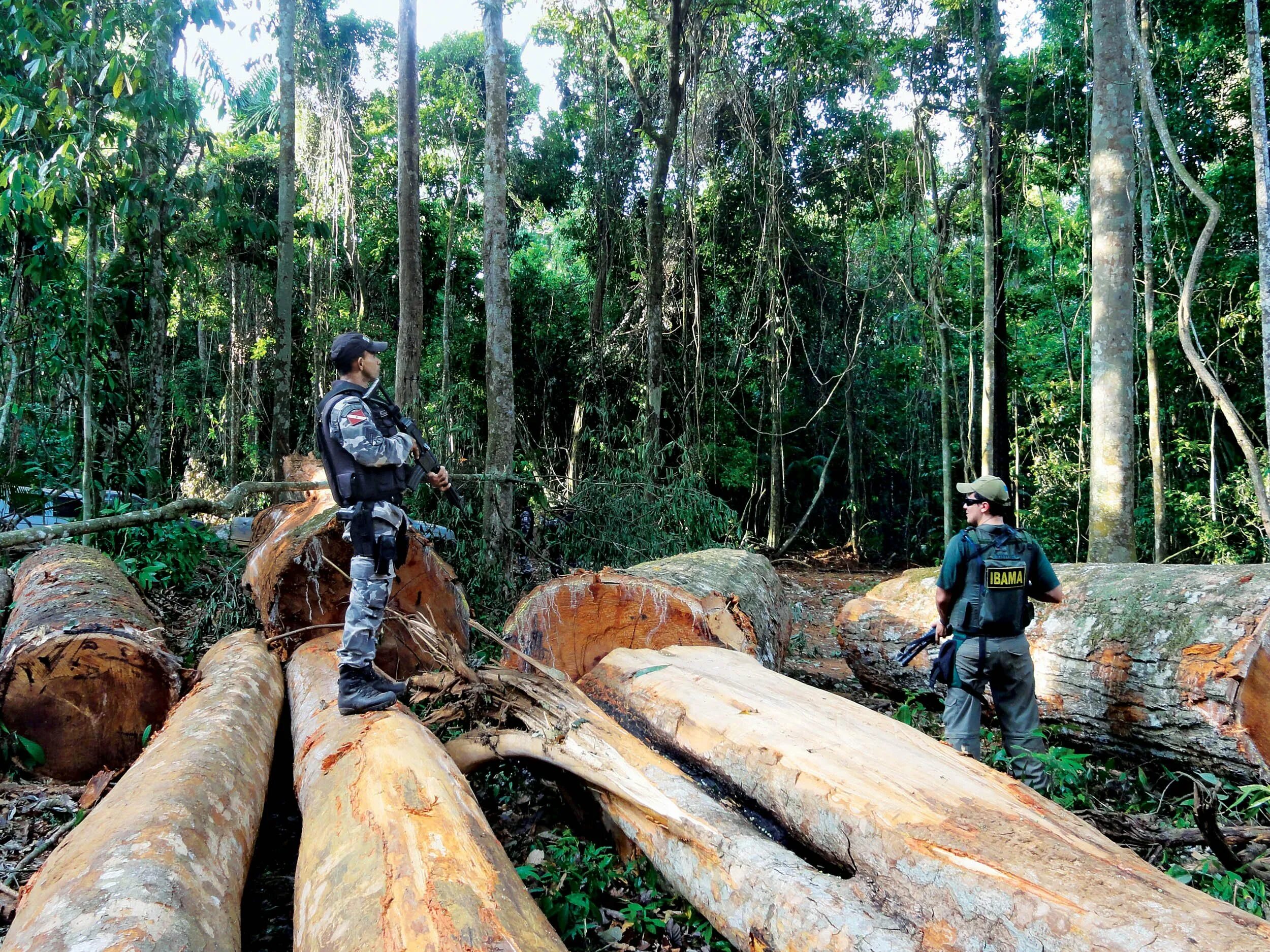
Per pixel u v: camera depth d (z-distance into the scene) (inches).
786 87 623.8
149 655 172.7
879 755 113.0
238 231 456.8
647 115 577.9
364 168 932.6
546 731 144.2
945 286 627.8
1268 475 443.2
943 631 173.6
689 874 112.1
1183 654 172.4
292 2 462.9
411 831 99.8
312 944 87.3
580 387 762.8
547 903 118.1
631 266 772.6
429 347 871.1
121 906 83.9
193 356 1168.2
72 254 374.0
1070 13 521.3
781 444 766.5
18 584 244.8
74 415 374.9
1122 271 283.6
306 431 914.7
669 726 144.4
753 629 197.9
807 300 789.2
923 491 864.9
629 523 340.5
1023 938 78.5
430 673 168.1
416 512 311.6
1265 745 161.3
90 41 299.1
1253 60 241.6
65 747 169.2
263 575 203.6
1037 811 99.3
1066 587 207.9
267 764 145.2
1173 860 130.8
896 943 85.3
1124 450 283.3
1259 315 455.2
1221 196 481.1
